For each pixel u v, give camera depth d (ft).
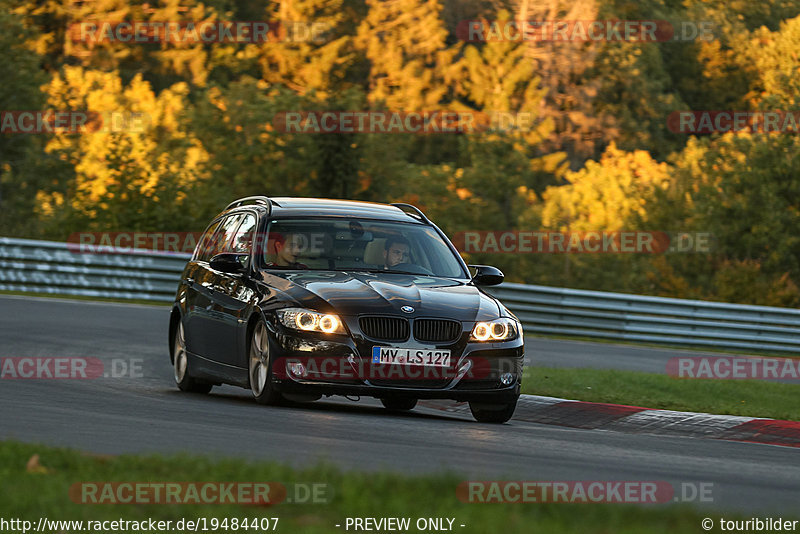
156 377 145.28
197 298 127.13
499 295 275.18
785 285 533.14
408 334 107.14
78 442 76.79
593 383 151.84
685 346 290.35
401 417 111.04
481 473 70.79
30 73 502.79
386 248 120.67
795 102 611.47
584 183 591.78
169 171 443.73
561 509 57.88
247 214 126.93
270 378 107.96
